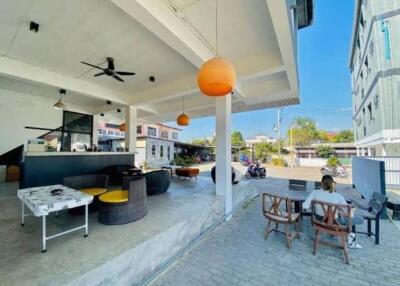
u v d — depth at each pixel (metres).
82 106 7.81
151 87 5.55
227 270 2.50
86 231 2.52
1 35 3.08
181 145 19.45
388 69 7.25
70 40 3.23
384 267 2.53
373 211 3.50
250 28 2.98
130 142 6.43
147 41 3.27
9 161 6.66
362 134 11.59
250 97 5.82
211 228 3.76
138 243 2.33
